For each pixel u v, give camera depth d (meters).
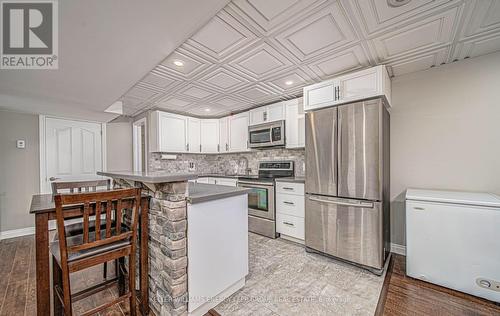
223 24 1.58
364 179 2.18
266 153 4.09
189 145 4.26
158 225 1.58
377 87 2.16
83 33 1.40
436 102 2.35
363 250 2.18
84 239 1.20
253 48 1.92
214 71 2.38
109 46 1.57
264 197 3.28
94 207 1.42
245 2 1.36
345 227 2.30
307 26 1.62
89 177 3.95
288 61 2.18
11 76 2.00
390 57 2.12
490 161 2.09
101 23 1.31
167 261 1.44
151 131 3.96
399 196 2.57
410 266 2.01
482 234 1.69
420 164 2.45
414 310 1.59
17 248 2.82
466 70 2.19
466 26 1.64
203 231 1.55
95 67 1.89
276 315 1.55
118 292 1.85
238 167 4.59
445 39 1.82
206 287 1.57
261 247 2.82
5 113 3.26
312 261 2.40
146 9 1.20
